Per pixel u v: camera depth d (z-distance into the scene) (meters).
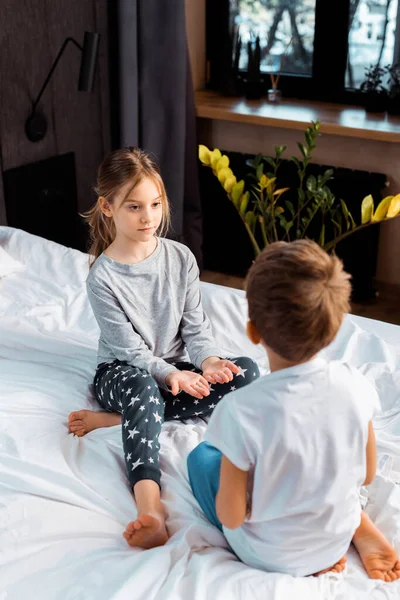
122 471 1.38
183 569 1.11
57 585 1.09
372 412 1.07
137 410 1.40
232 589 1.07
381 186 2.95
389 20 3.01
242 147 3.27
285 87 3.34
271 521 1.08
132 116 2.99
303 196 2.55
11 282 2.11
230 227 3.35
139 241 1.58
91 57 2.51
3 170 2.58
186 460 1.39
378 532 1.19
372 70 3.12
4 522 1.23
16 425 1.48
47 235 2.84
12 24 2.46
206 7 3.35
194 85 3.47
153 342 1.63
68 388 1.64
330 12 3.10
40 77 2.64
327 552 1.12
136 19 2.88
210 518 1.24
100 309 1.57
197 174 3.31
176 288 1.64
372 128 2.83
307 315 0.97
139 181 1.51
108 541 1.22
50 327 1.89
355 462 1.06
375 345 1.77
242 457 1.02
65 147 2.83
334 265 1.00
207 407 1.54
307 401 1.02
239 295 2.01
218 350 1.62
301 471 1.03
